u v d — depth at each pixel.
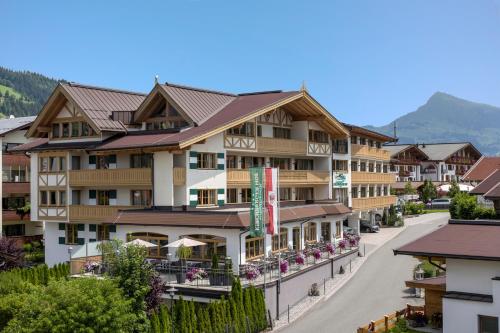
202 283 33.34
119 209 43.72
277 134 51.97
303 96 49.25
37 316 24.22
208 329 27.25
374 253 54.47
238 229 35.16
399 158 105.75
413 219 81.69
